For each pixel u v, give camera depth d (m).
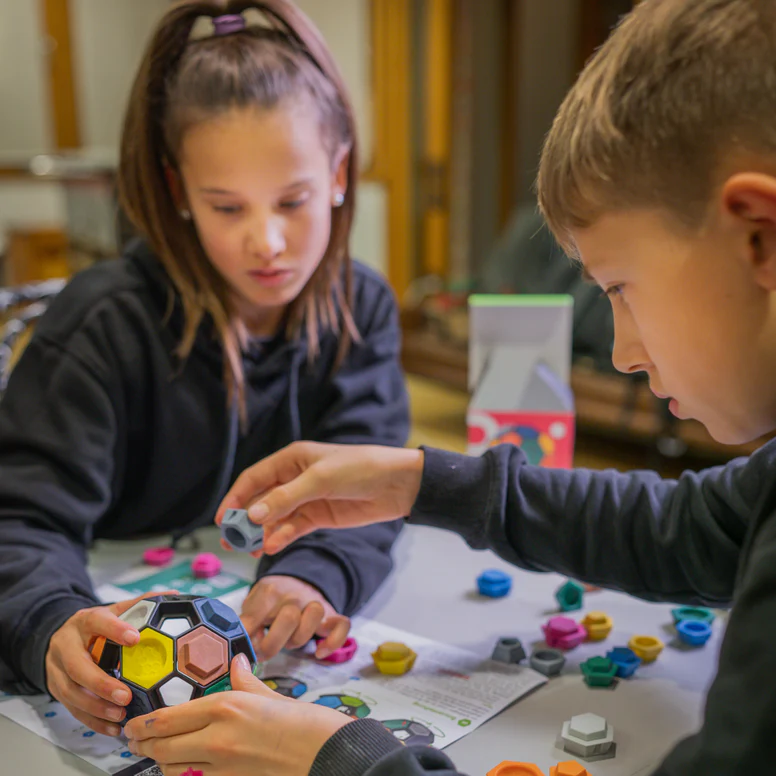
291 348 1.01
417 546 0.99
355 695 0.67
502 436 0.99
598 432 2.93
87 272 0.95
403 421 1.08
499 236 4.24
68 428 0.85
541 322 1.03
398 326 1.15
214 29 0.91
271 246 0.84
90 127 3.71
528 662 0.73
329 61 0.93
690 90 0.44
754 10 0.44
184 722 0.55
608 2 3.83
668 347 0.49
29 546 0.77
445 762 0.48
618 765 0.59
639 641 0.75
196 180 0.85
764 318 0.46
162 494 0.98
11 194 3.58
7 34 3.51
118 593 0.84
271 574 0.80
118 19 3.66
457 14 3.87
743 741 0.39
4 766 0.59
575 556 0.74
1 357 1.13
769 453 0.66
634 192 0.47
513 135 4.10
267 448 1.04
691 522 0.70
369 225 3.92
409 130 3.90
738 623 0.42
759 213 0.42
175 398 0.94
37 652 0.66
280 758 0.51
